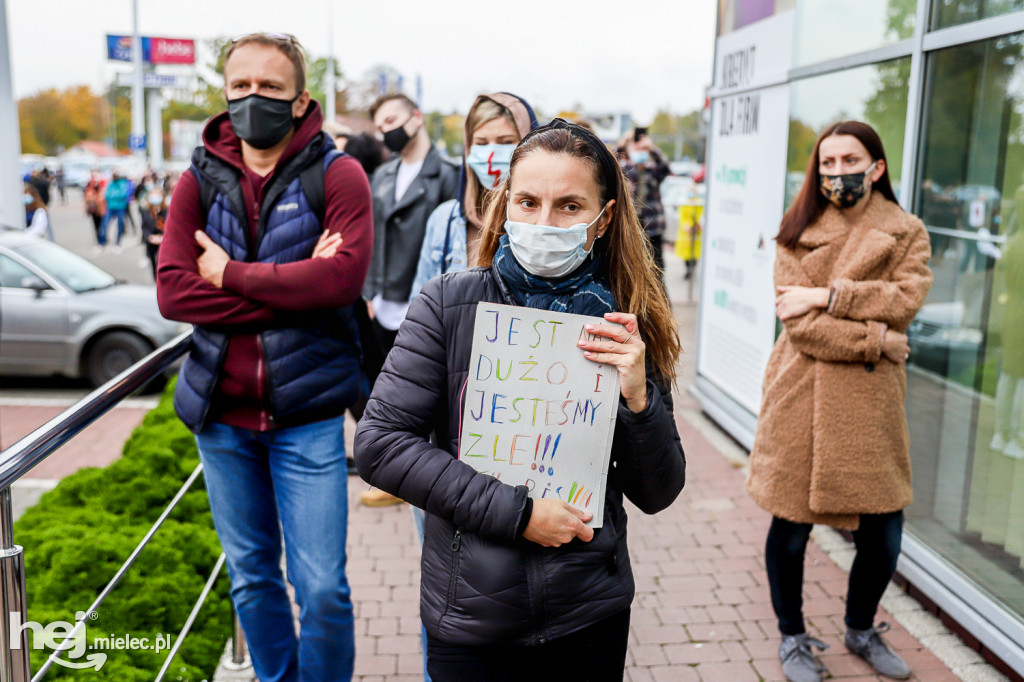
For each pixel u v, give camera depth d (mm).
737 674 3297
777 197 5301
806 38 4969
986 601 3371
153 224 14344
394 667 3385
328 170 2699
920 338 4035
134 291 8383
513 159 1769
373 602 3908
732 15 5969
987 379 3600
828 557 4266
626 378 1722
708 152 6441
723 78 6148
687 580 4082
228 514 2760
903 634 3549
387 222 4660
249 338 2619
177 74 39156
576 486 1741
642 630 3633
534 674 1858
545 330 1731
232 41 2617
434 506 1727
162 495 4160
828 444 3041
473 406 1750
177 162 40031
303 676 2807
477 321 1740
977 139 3656
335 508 2725
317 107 2740
